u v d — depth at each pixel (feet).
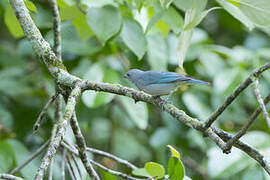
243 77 39.83
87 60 41.78
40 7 40.50
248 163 33.04
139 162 47.06
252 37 47.19
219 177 32.73
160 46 35.73
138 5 26.08
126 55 39.81
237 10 23.63
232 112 42.65
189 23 21.13
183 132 43.60
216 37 51.03
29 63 45.65
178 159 22.12
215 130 21.79
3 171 32.53
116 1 29.71
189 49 41.65
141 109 37.01
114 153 45.68
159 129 43.47
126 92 23.06
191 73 43.21
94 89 22.62
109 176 27.43
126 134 48.01
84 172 30.63
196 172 46.14
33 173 33.42
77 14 32.65
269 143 34.12
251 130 42.98
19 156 33.94
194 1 20.26
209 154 33.83
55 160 37.22
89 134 47.65
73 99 20.76
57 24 26.07
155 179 23.73
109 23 28.07
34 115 42.39
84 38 35.29
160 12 24.38
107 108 45.75
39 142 42.22
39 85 43.96
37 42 23.63
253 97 43.83
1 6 41.73
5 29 50.98
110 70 37.14
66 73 23.07
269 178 32.63
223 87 39.29
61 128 18.47
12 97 43.68
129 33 29.78
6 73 43.06
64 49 38.50
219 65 41.78
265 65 18.42
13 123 41.96
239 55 42.29
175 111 22.12
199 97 42.06
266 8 20.04
